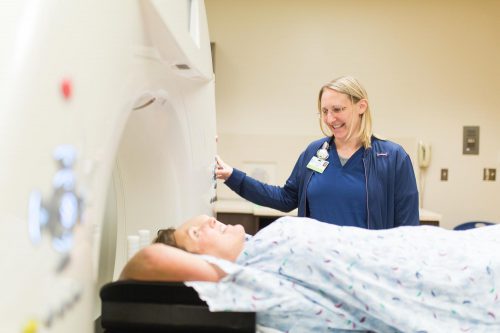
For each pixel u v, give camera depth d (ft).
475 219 10.59
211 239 2.85
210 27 10.63
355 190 5.49
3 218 1.23
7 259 1.24
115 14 1.87
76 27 1.56
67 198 1.52
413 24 10.50
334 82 5.55
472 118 10.55
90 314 1.83
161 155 3.61
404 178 5.47
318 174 5.79
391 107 10.59
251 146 10.78
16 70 1.30
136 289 2.24
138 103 2.67
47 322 1.44
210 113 4.65
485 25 10.42
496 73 10.47
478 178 10.59
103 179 1.87
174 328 2.23
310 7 10.59
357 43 10.59
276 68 10.67
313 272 2.58
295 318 2.46
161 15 2.28
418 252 2.90
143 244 3.43
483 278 2.79
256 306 2.28
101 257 3.51
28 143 1.31
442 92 10.54
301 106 10.69
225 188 10.69
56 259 1.47
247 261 2.78
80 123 1.60
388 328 2.59
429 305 2.63
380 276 2.67
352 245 2.81
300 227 2.86
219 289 2.28
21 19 1.36
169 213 3.83
